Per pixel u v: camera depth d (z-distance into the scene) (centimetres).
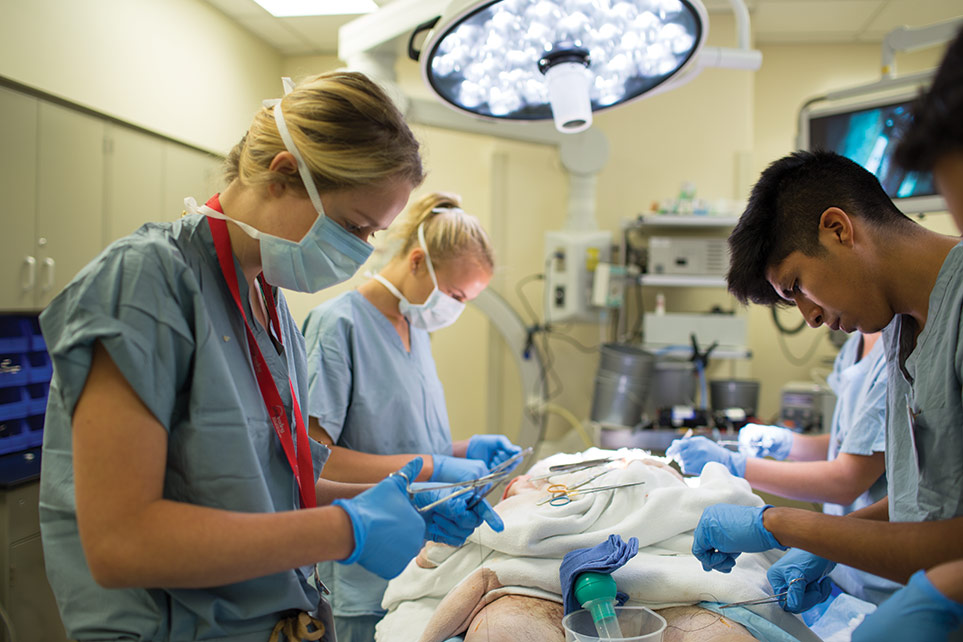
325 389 140
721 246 270
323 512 74
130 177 243
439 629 101
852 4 279
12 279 209
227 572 67
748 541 93
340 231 85
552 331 322
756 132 333
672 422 243
